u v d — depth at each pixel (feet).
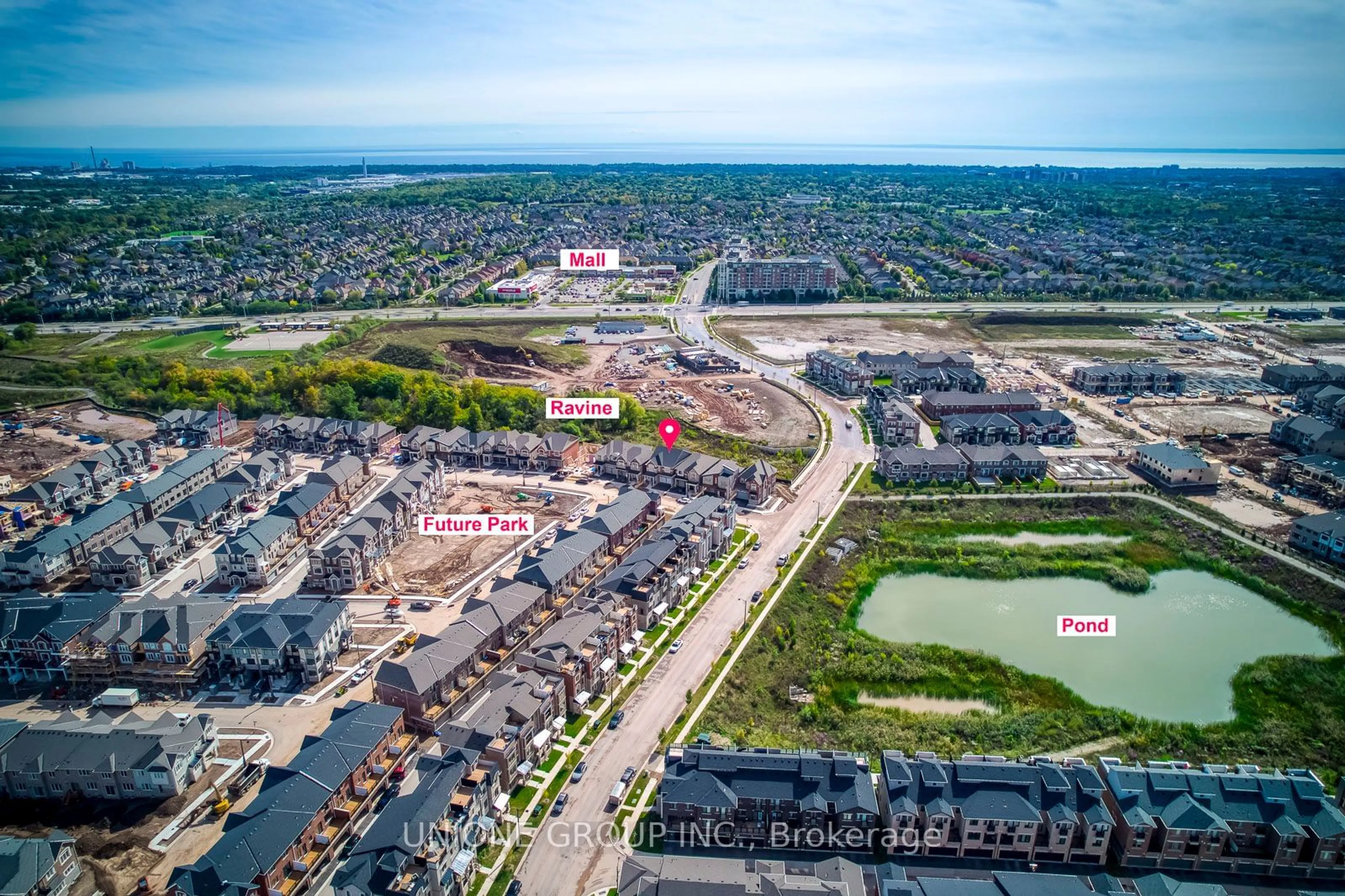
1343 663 520.42
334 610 520.42
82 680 495.00
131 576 606.14
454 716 467.11
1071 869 371.97
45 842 350.23
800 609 580.71
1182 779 381.19
